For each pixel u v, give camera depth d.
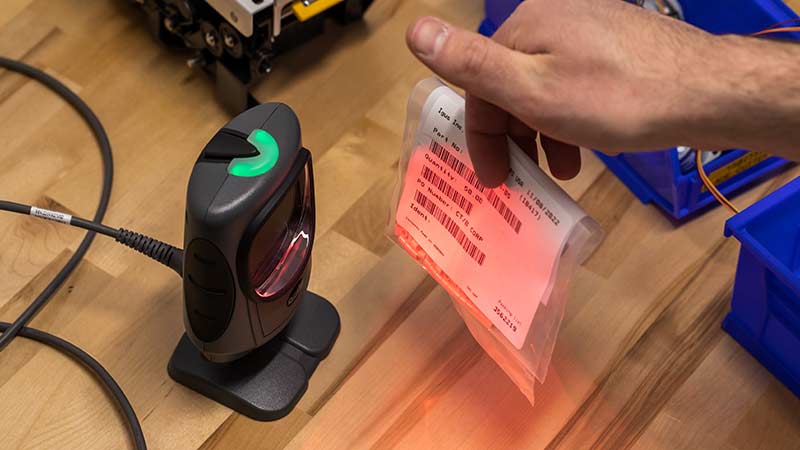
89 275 1.10
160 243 1.00
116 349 1.06
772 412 1.07
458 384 1.07
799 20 1.11
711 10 1.20
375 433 1.03
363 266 1.13
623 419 1.06
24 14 1.27
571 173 0.93
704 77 0.73
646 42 0.74
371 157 1.20
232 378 1.02
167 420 1.02
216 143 0.87
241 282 0.89
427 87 0.84
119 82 1.23
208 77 1.24
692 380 1.08
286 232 0.94
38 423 1.01
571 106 0.74
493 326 0.94
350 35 1.29
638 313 1.12
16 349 1.05
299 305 1.02
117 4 1.28
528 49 0.76
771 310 1.04
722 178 1.17
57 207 1.14
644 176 1.19
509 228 0.83
